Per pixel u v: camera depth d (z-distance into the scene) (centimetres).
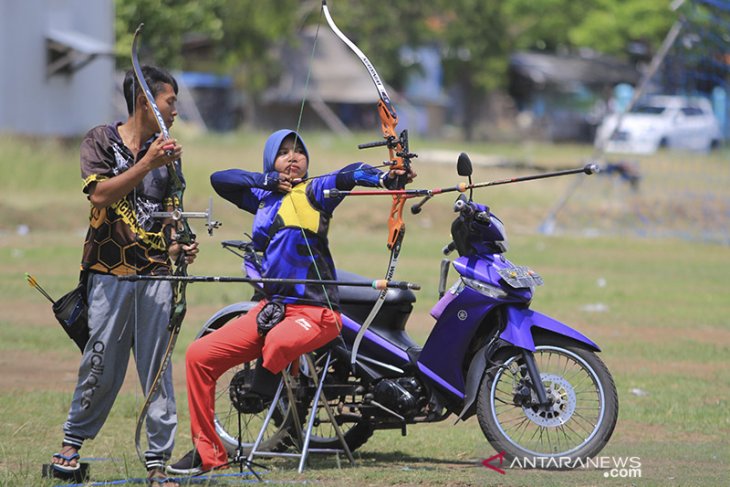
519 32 16775
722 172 8769
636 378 2811
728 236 6725
